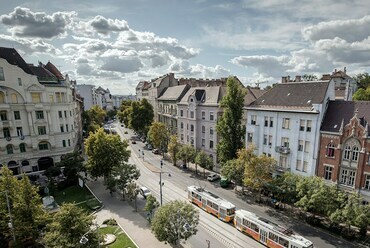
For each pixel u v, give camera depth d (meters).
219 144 50.62
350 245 28.12
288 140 41.00
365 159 32.44
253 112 46.28
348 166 34.16
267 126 44.19
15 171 50.00
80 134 86.00
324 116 37.47
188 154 55.50
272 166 37.47
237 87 47.53
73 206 23.11
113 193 44.16
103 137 45.38
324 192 30.16
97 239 22.72
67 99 55.78
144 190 43.44
